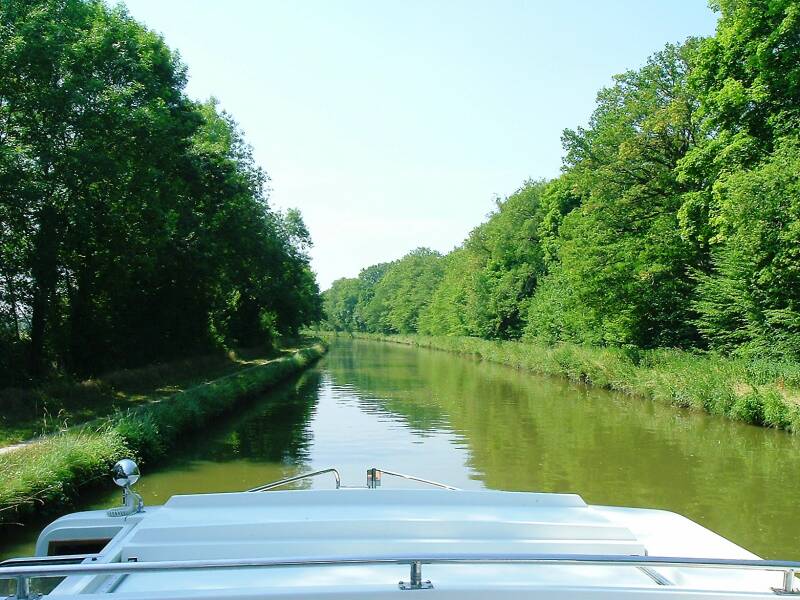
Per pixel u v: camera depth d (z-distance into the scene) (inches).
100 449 494.0
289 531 147.8
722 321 1007.6
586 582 130.3
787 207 743.1
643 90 1195.3
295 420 832.3
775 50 824.9
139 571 107.3
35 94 773.3
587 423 800.9
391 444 663.8
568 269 1339.8
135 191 900.0
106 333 1084.5
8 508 365.1
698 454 613.0
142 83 928.3
